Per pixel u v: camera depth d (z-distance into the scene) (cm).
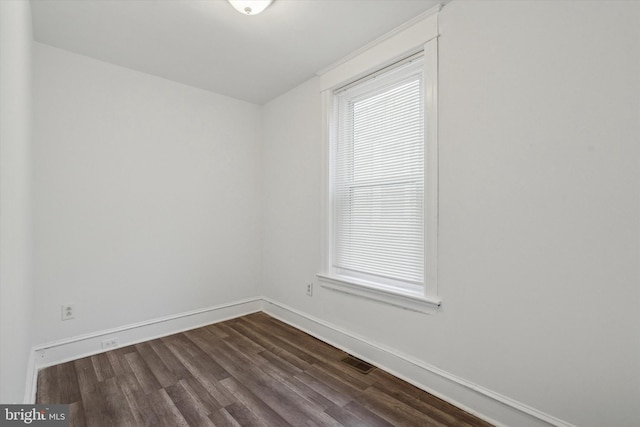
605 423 130
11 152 105
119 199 256
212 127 313
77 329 236
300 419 166
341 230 260
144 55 241
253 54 241
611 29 128
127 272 260
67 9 186
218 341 266
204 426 160
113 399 182
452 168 180
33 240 211
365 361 230
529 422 150
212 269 313
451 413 170
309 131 287
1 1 87
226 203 323
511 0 156
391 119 222
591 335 134
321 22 201
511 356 157
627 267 125
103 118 248
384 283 226
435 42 187
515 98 155
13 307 114
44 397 183
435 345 188
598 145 132
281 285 323
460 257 177
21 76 136
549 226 145
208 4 183
